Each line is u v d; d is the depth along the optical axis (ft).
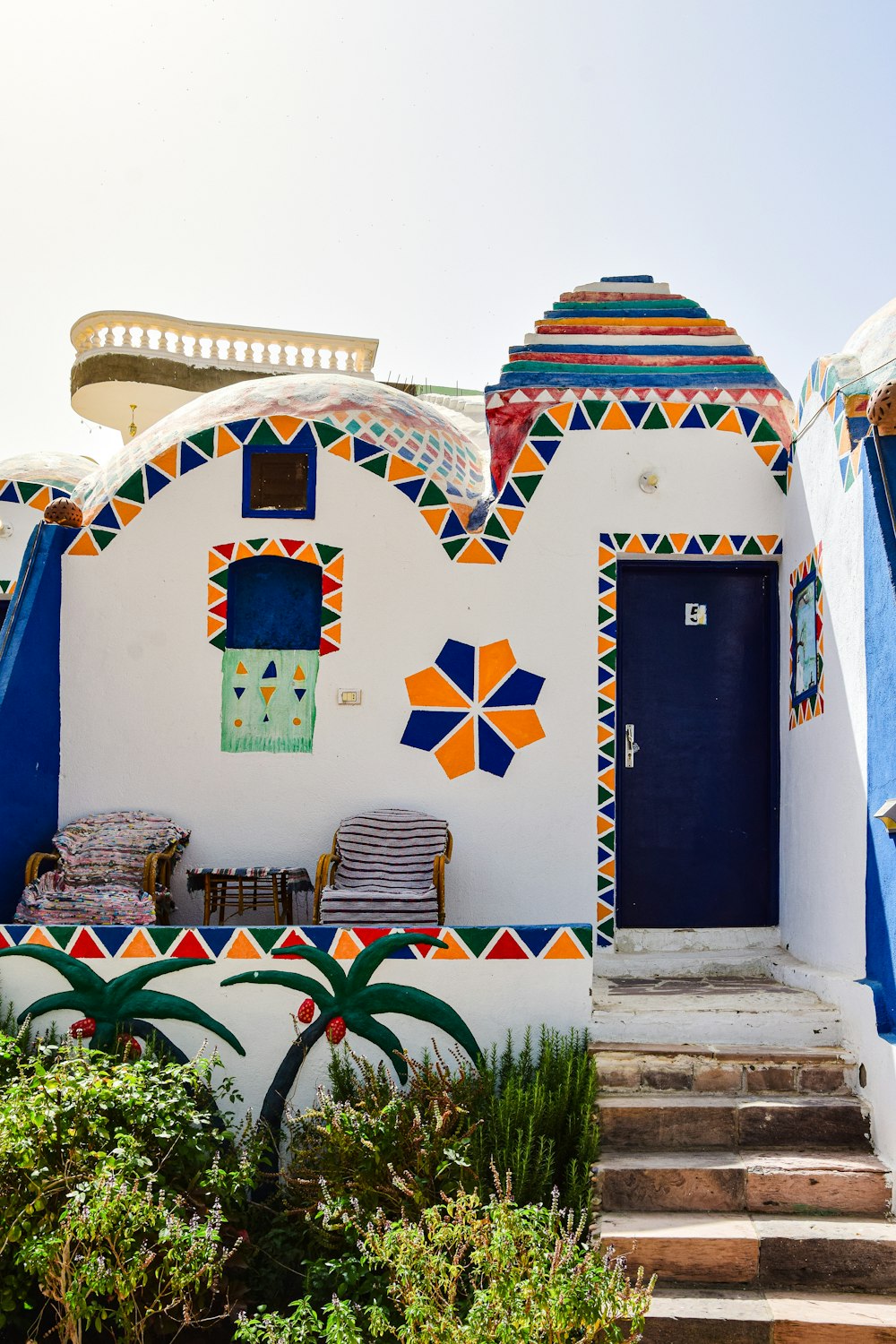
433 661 27.09
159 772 26.89
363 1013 21.57
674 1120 20.54
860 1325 17.17
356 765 26.89
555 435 27.63
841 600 23.21
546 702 27.02
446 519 27.40
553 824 26.78
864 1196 19.42
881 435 21.76
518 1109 19.42
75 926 22.04
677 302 28.89
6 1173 17.13
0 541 31.48
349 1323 15.67
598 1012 22.31
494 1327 14.90
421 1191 17.44
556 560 27.32
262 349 56.24
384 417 28.53
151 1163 17.75
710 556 27.58
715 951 26.89
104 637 27.12
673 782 27.73
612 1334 15.28
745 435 27.68
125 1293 16.12
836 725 23.44
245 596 27.43
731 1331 17.29
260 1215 19.72
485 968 21.59
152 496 27.40
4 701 24.64
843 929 22.84
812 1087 21.18
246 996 21.75
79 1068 18.81
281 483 27.66
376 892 24.54
